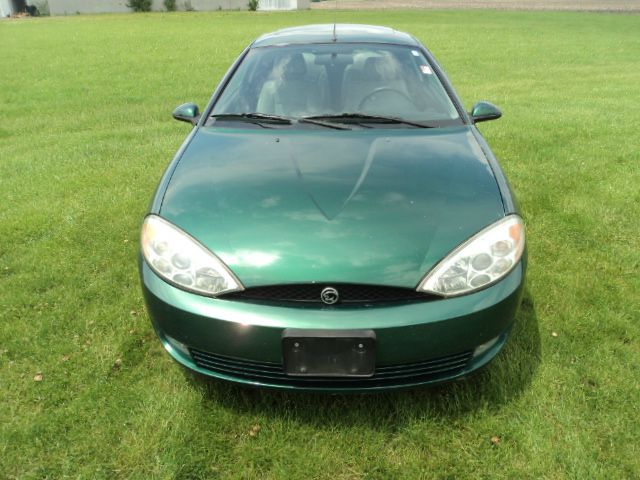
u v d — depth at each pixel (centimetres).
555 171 466
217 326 179
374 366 175
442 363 186
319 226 187
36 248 334
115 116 760
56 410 205
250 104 279
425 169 218
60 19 3656
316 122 261
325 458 185
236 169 223
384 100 275
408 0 5694
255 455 186
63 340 247
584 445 186
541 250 324
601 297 274
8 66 1369
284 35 331
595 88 959
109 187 440
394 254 179
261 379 187
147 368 229
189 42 1966
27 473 180
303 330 171
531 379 216
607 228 352
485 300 181
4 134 671
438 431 195
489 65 1343
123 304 274
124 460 184
